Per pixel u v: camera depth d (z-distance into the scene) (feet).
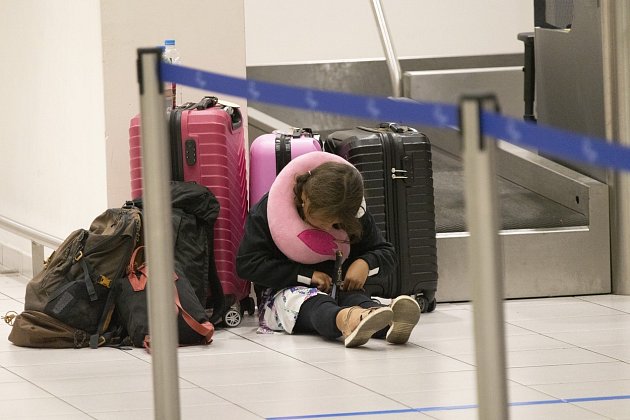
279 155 37.86
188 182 36.52
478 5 64.69
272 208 34.96
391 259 36.17
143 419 25.79
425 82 51.21
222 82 19.66
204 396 27.91
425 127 50.08
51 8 46.26
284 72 54.80
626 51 42.50
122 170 40.52
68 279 34.50
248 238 35.45
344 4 63.93
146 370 30.94
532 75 49.26
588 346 33.47
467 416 25.61
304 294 35.22
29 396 28.22
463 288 41.09
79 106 43.32
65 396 28.14
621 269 41.96
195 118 36.78
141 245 34.65
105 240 34.06
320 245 34.68
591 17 44.57
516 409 26.43
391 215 38.17
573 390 28.22
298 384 28.99
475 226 16.16
